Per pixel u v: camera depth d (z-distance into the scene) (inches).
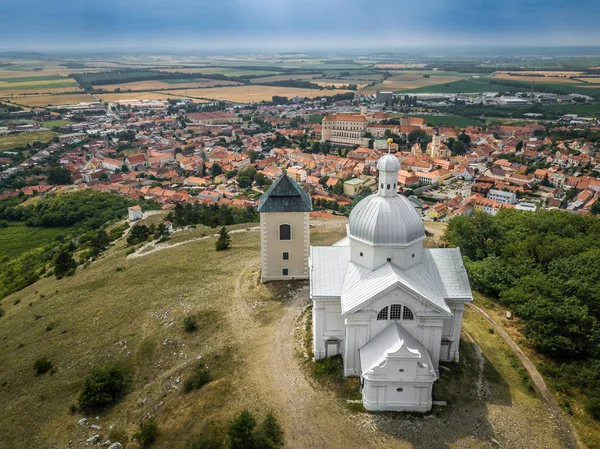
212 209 6929.1
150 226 5610.2
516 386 2319.1
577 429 2075.5
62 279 4603.8
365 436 2049.7
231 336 2871.6
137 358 2827.3
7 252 6894.7
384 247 2322.8
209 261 4180.6
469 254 3818.9
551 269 3065.9
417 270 2413.9
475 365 2464.3
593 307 2625.5
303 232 3469.5
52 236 7485.2
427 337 2287.2
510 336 2733.8
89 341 3134.8
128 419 2343.8
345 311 2226.9
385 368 2076.8
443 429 2071.9
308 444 2027.6
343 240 3080.7
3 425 2481.5
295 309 3122.5
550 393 2274.9
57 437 2295.8
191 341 2886.3
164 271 4077.3
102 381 2516.0
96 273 4439.0
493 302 3120.1
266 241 3494.1
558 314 2502.5
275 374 2469.2
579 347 2450.8
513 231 3804.1
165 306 3388.3
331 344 2493.8
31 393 2709.2
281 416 2181.3
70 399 2571.4
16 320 3791.8
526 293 2839.6
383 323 2278.5
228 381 2443.4
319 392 2316.7
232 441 1968.5
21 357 3134.8
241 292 3444.9
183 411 2299.5
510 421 2112.5
